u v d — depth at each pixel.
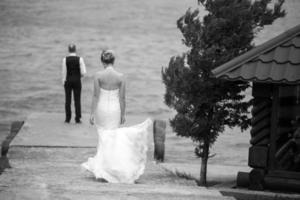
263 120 23.89
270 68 22.86
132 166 22.78
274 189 23.59
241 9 26.31
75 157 31.02
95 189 18.27
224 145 43.88
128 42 149.12
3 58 120.38
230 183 26.27
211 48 25.92
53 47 138.75
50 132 37.88
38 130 38.38
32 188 16.98
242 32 26.39
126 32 168.38
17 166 26.17
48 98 79.25
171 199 16.86
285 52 23.11
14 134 31.97
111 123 25.61
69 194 16.84
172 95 26.92
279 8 26.80
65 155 31.48
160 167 28.92
